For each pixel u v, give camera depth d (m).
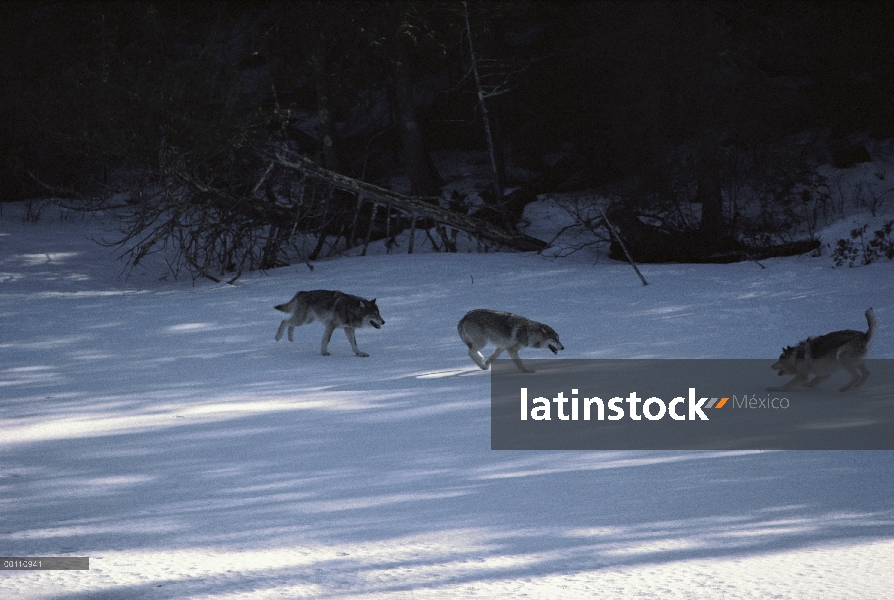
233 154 35.44
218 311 25.48
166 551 6.68
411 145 44.47
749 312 21.81
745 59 38.88
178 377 16.42
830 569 5.91
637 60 39.22
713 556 6.28
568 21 51.53
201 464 9.89
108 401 14.18
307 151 51.09
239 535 7.12
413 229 38.12
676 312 22.45
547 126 54.03
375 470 9.51
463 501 8.13
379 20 41.06
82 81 34.97
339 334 21.77
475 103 52.81
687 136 38.88
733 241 37.34
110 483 9.05
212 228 35.03
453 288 28.23
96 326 23.17
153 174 33.50
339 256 39.84
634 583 5.68
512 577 5.87
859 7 45.50
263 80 35.50
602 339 19.58
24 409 13.57
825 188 45.84
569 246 39.47
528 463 9.72
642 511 7.64
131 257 37.06
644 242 37.88
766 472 8.99
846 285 24.75
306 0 41.91
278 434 11.51
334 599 5.47
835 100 50.47
